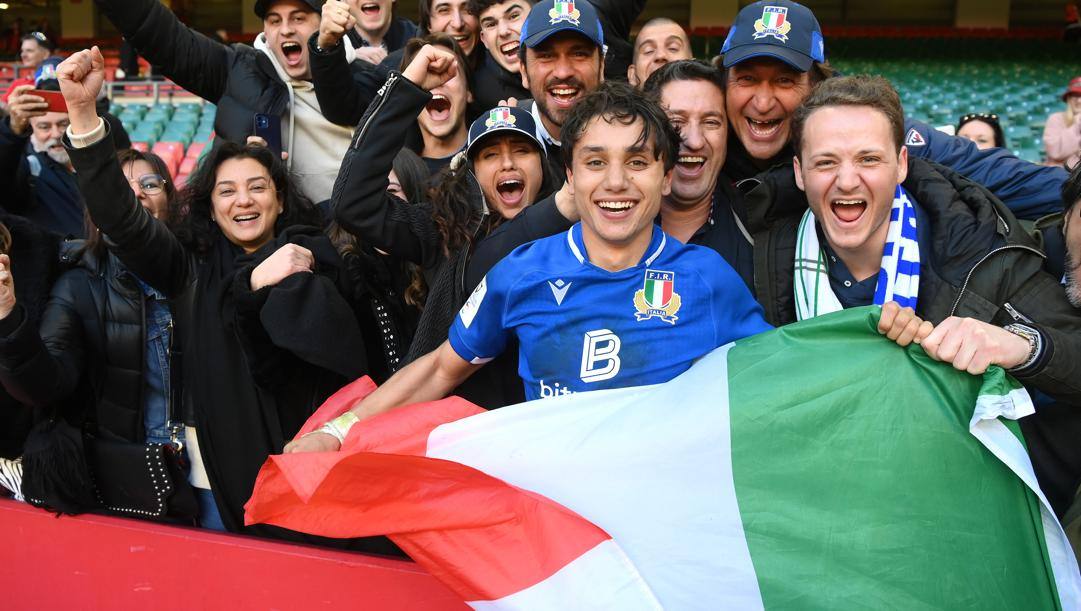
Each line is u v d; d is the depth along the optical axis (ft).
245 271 8.16
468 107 11.93
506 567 6.70
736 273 7.10
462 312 7.33
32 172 12.20
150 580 8.54
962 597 6.20
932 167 7.58
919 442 6.39
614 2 12.13
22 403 9.23
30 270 9.00
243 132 10.92
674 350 6.80
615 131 6.57
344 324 8.12
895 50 65.16
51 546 8.95
